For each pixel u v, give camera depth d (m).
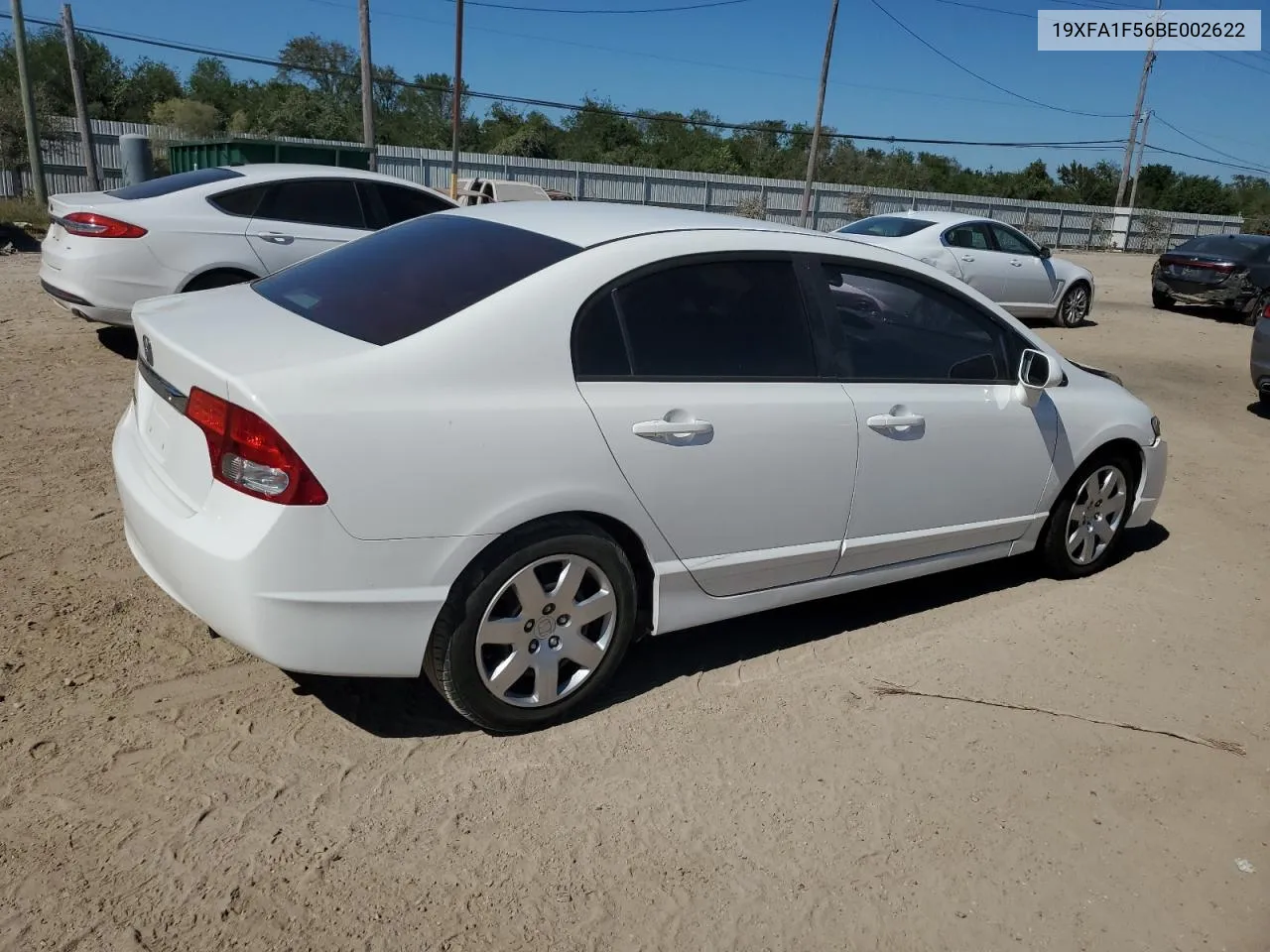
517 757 3.23
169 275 7.64
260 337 3.10
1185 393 10.32
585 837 2.88
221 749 3.13
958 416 4.19
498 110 61.19
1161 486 5.36
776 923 2.64
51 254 7.84
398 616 2.96
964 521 4.38
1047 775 3.39
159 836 2.73
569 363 3.18
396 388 2.90
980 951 2.62
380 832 2.83
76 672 3.46
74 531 4.59
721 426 3.46
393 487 2.86
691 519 3.46
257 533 2.76
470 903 2.60
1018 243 14.33
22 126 27.34
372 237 4.03
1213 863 3.04
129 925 2.43
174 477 3.06
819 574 3.96
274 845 2.74
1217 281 16.59
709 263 3.57
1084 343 13.22
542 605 3.21
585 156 58.28
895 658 4.12
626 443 3.24
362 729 3.31
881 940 2.62
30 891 2.50
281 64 33.28
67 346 8.17
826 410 3.74
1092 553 5.14
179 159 21.42
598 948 2.50
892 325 4.08
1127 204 68.56
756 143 63.22
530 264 3.30
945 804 3.19
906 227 13.59
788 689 3.80
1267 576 5.36
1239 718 3.87
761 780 3.22
